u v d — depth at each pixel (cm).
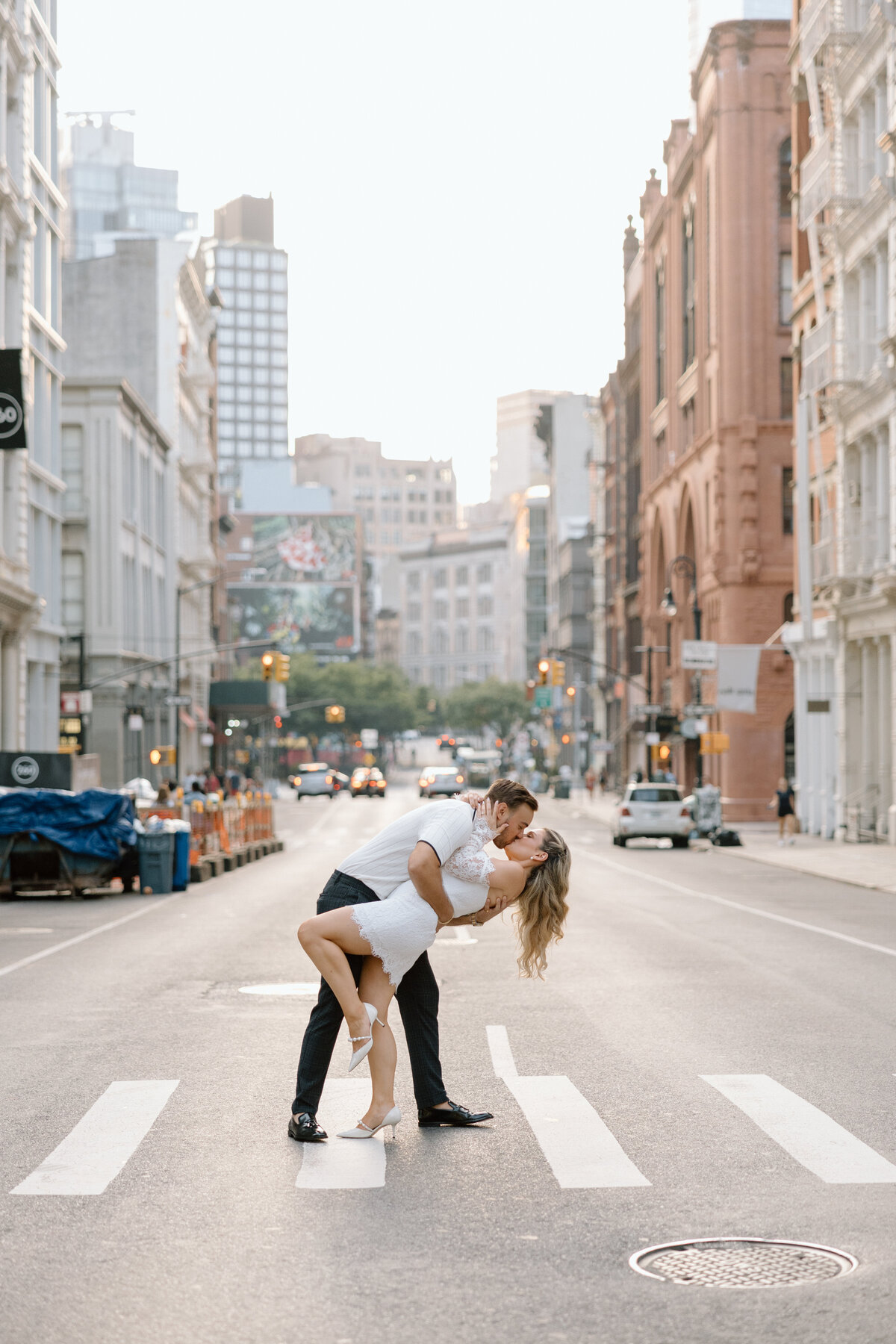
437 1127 817
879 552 3875
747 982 1407
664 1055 1028
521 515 17888
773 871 3225
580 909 2255
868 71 3822
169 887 2608
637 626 8694
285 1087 928
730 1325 512
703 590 6309
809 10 4247
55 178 5162
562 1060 1009
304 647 15938
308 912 2206
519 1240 609
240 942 1798
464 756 13675
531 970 822
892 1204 660
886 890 2633
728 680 4544
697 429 6444
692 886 2764
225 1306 536
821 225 4134
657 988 1366
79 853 2502
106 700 6391
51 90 5144
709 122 6181
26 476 4547
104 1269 580
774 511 5775
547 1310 529
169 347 8212
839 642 4266
